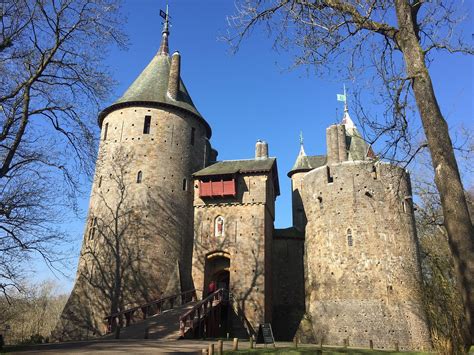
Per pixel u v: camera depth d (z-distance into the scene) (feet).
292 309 112.16
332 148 111.86
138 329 72.84
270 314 104.32
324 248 102.53
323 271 100.99
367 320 91.91
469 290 21.71
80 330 91.50
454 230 23.11
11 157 48.60
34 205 55.47
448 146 24.72
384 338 89.66
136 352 44.32
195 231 105.91
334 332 93.56
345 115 130.93
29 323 163.53
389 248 96.78
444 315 55.31
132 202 102.06
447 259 75.66
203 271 101.30
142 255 97.66
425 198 84.43
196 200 108.88
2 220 53.88
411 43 27.12
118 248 97.81
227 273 111.65
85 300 94.94
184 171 110.63
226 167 113.09
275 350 53.42
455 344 32.48
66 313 93.50
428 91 25.84
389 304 92.43
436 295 60.49
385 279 94.43
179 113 114.62
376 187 102.01
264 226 102.63
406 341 88.84
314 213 108.47
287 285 115.44
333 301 96.63
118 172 105.60
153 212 102.12
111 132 110.63
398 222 99.19
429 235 99.35
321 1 30.48
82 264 100.63
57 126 56.03
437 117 25.27
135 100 110.73
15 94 50.72
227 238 102.83
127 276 95.50
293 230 124.26
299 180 144.25
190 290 97.40
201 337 76.33
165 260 99.66
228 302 95.61
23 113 49.96
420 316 90.99
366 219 100.07
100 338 69.05
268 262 105.70
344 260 98.53
